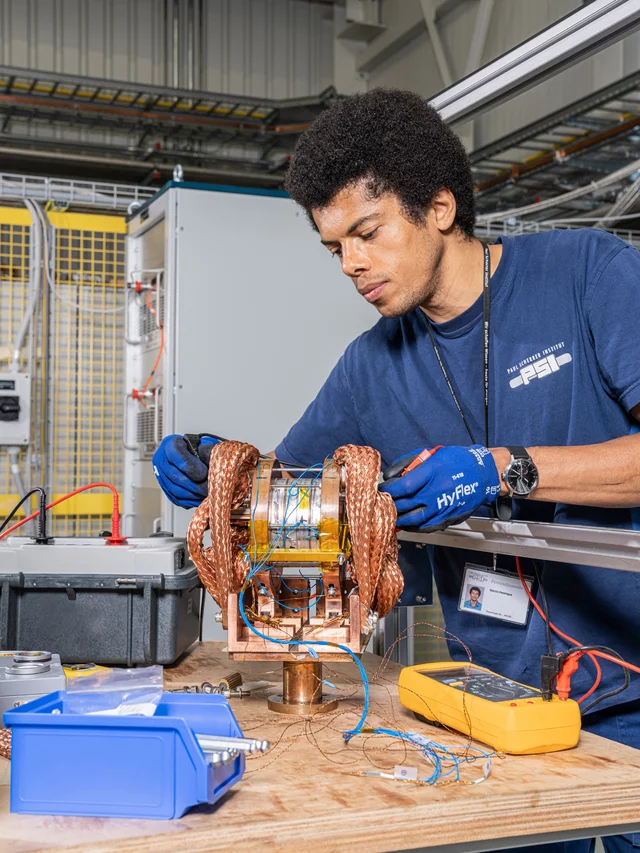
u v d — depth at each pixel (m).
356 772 0.90
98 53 6.09
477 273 1.34
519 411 1.33
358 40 6.56
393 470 1.08
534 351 1.31
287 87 6.53
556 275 1.30
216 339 2.96
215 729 0.90
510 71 1.53
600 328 1.23
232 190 2.97
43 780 0.81
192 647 1.65
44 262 3.27
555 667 1.01
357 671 1.42
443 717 1.05
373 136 1.13
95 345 3.45
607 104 3.78
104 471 3.44
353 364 1.55
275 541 1.07
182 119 5.73
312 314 3.06
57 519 3.35
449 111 1.71
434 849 0.82
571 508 1.29
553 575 1.30
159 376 3.07
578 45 1.39
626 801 0.85
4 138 5.64
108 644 1.45
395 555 1.11
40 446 3.28
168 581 1.44
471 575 1.42
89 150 5.96
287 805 0.80
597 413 1.29
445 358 1.41
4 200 3.31
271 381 3.01
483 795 0.82
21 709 0.85
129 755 0.79
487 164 4.81
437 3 5.51
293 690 1.16
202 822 0.76
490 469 1.08
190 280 2.93
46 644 1.46
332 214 1.18
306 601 1.18
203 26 6.31
